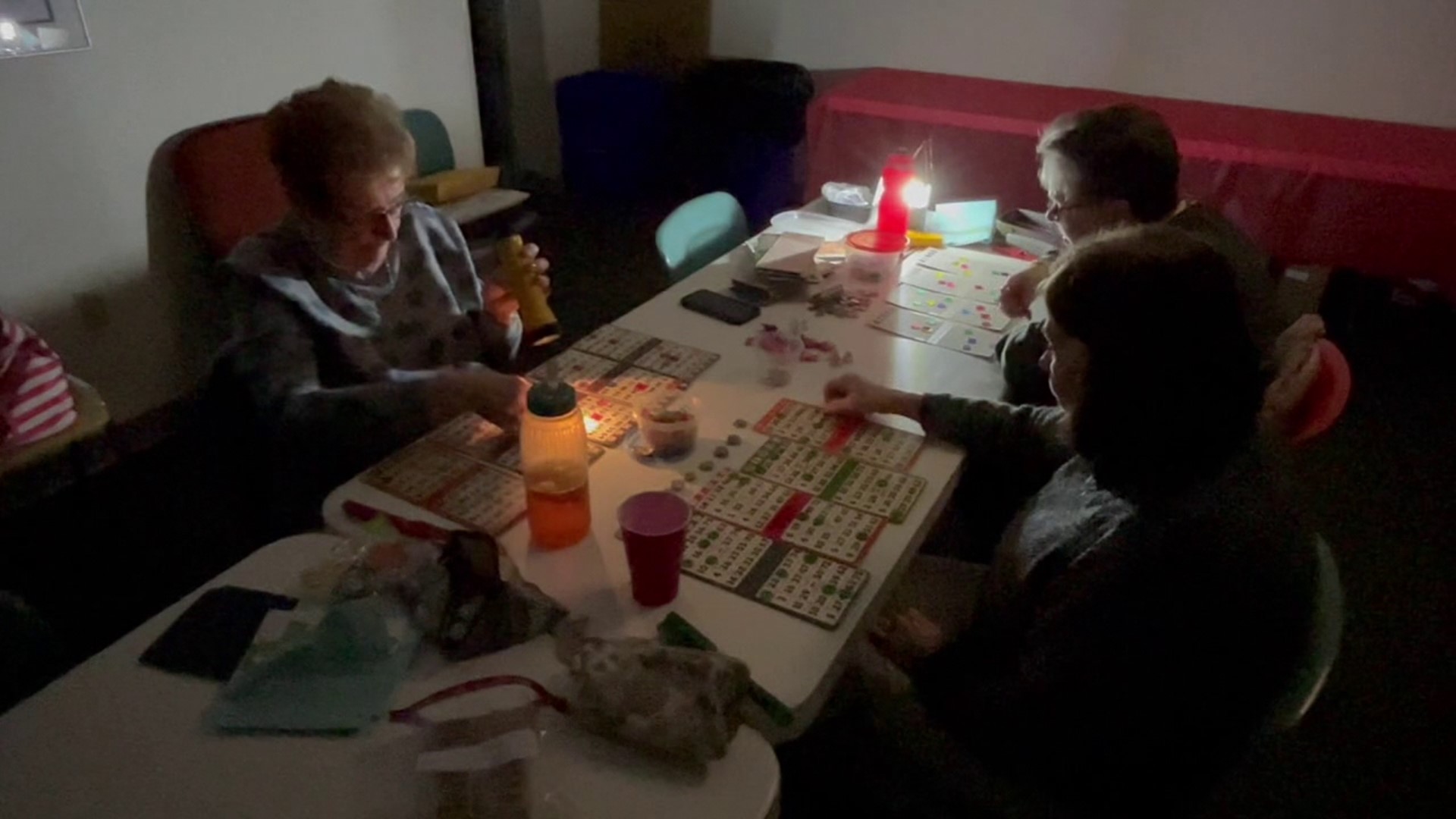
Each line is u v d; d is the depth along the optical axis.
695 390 1.48
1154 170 1.54
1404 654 2.03
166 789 0.83
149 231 2.50
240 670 0.94
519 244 1.62
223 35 2.53
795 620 1.03
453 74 3.25
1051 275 1.05
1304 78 3.34
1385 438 2.74
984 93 3.54
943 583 1.50
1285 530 0.95
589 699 0.87
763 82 3.91
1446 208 2.74
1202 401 0.92
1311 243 2.95
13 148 2.18
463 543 1.00
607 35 4.41
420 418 1.32
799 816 1.46
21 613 1.08
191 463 2.52
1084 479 1.14
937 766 1.11
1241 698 0.95
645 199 4.38
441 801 0.81
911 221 2.09
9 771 0.84
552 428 1.09
